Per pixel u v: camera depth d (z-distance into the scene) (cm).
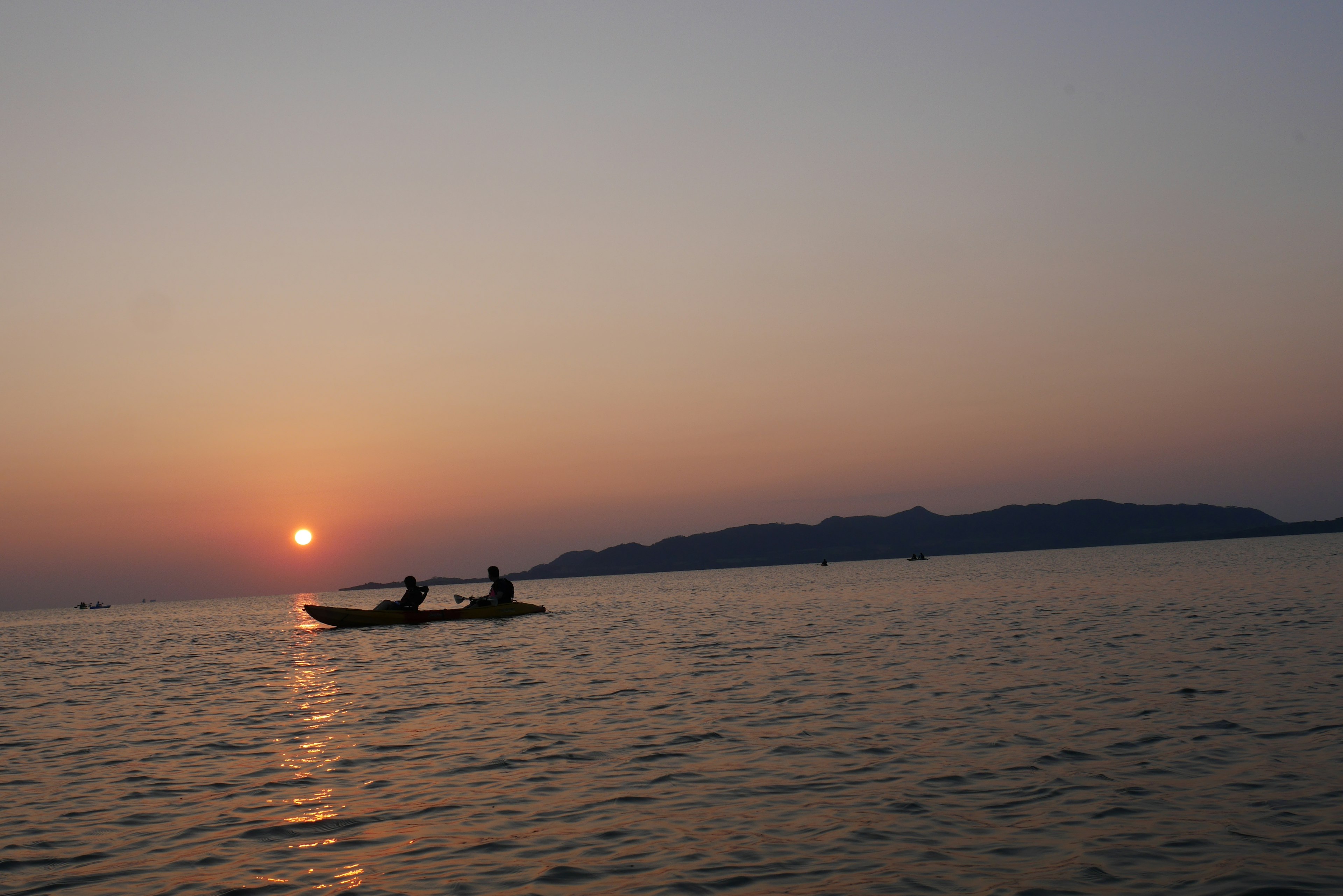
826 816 847
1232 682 1453
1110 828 784
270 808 938
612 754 1128
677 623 3484
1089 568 8181
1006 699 1394
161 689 2008
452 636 3117
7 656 3375
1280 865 688
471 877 719
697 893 675
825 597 5200
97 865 775
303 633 3844
